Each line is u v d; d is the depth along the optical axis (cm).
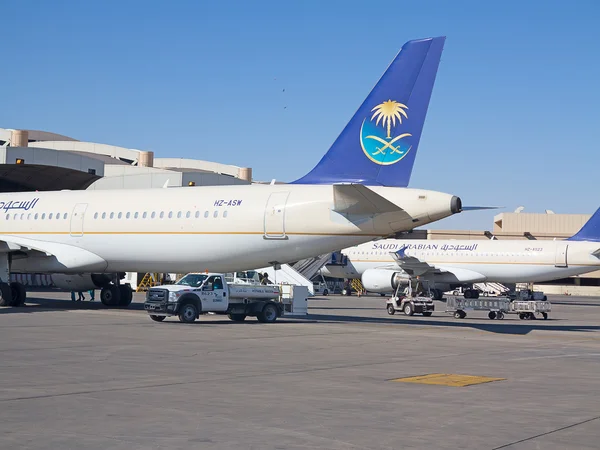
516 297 6069
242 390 1216
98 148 11044
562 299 7788
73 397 1124
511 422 991
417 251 6178
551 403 1148
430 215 2645
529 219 9244
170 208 3098
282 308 2897
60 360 1561
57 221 3397
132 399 1113
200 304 2667
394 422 979
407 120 2742
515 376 1470
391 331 2611
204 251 3002
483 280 5950
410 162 2738
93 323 2555
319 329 2577
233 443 847
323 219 2773
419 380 1377
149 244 3130
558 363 1727
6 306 3456
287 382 1316
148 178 5753
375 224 2708
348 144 2848
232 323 2739
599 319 4009
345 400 1139
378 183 2781
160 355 1683
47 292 5584
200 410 1035
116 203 3275
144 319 2784
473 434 915
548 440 888
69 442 838
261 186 2981
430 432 923
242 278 4888
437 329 2795
